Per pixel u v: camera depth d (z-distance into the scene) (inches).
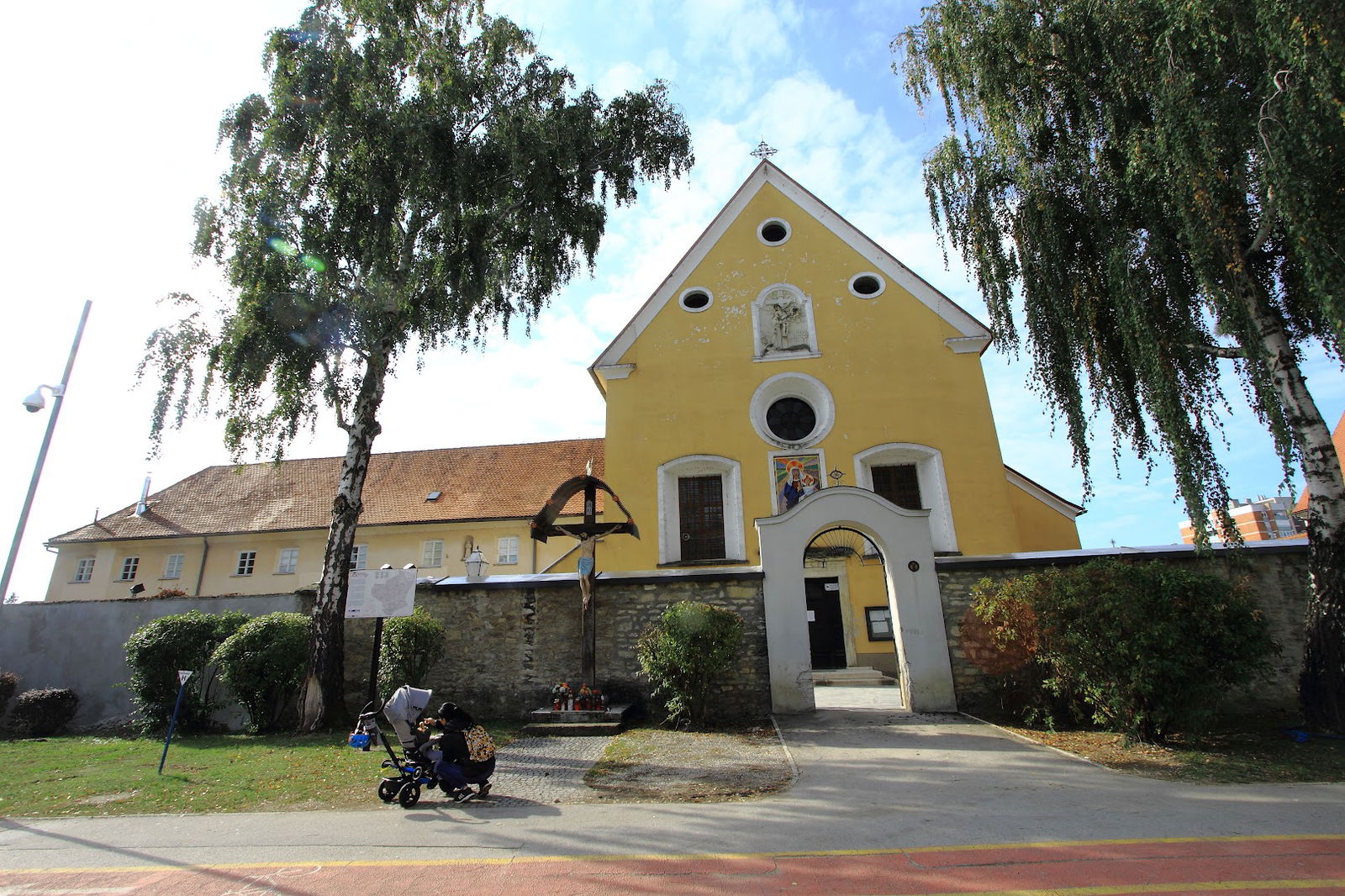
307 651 532.1
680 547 732.7
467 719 301.4
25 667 607.5
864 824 241.6
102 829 261.3
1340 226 334.0
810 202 838.5
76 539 1117.1
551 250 642.8
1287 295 422.6
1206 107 378.0
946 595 506.0
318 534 1076.5
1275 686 455.8
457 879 196.7
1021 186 475.8
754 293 806.5
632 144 692.7
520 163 596.1
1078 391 468.8
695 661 469.7
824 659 724.0
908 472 741.3
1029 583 431.5
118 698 593.6
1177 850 207.8
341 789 317.4
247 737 487.2
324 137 552.1
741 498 727.7
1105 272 440.1
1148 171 400.8
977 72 494.0
